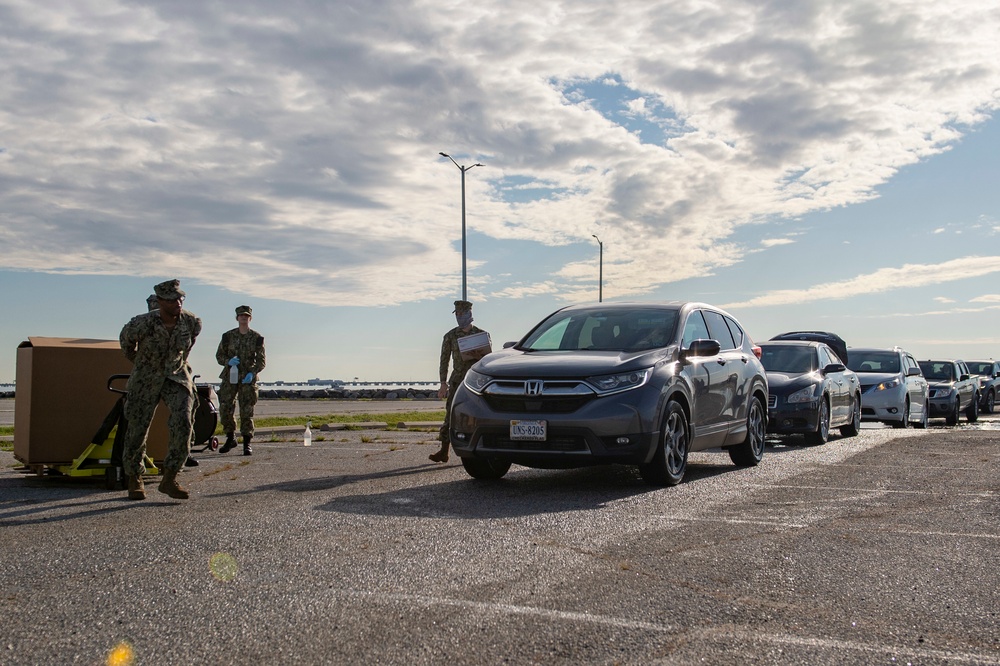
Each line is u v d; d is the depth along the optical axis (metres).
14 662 3.33
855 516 6.39
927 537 5.60
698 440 8.78
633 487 8.07
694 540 5.48
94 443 8.23
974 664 3.30
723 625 3.75
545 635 3.61
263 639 3.57
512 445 7.90
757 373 10.40
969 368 30.61
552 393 7.78
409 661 3.32
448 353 10.61
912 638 3.60
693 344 8.73
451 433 8.30
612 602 4.09
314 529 5.81
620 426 7.64
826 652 3.42
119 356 8.63
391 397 48.78
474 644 3.50
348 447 12.98
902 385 18.47
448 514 6.44
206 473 9.38
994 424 22.97
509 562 4.87
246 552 5.11
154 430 8.76
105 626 3.74
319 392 48.50
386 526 5.92
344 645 3.49
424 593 4.23
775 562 4.89
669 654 3.39
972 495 7.44
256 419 19.36
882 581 4.50
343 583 4.41
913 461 10.30
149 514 6.52
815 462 10.41
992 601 4.14
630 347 8.66
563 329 9.27
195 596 4.18
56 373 8.38
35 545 5.34
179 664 3.30
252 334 12.16
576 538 5.54
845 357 19.19
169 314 7.31
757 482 8.43
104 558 4.97
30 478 8.89
